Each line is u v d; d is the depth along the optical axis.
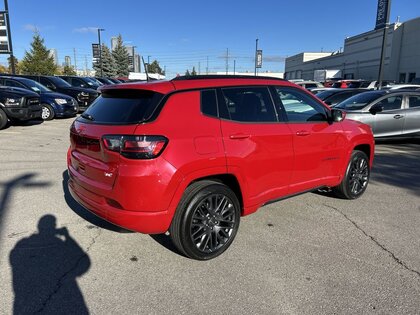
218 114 3.62
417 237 4.17
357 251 3.82
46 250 3.74
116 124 3.33
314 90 18.27
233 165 3.61
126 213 3.23
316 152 4.55
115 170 3.23
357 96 10.55
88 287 3.12
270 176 4.05
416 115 9.88
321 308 2.89
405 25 42.75
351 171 5.26
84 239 3.99
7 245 3.82
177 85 3.50
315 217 4.73
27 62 44.78
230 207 3.72
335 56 66.12
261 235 4.17
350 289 3.14
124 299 2.97
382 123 9.61
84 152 3.66
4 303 2.88
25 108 11.60
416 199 5.52
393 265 3.54
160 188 3.18
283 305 2.92
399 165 7.77
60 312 2.80
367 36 52.59
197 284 3.20
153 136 3.15
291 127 4.24
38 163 7.27
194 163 3.32
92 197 3.56
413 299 3.01
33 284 3.15
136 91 3.51
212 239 3.63
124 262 3.54
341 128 4.97
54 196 5.32
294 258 3.66
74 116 16.16
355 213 4.90
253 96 3.99
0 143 9.31
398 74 44.53
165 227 3.32
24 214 4.64
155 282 3.22
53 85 17.20
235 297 3.02
